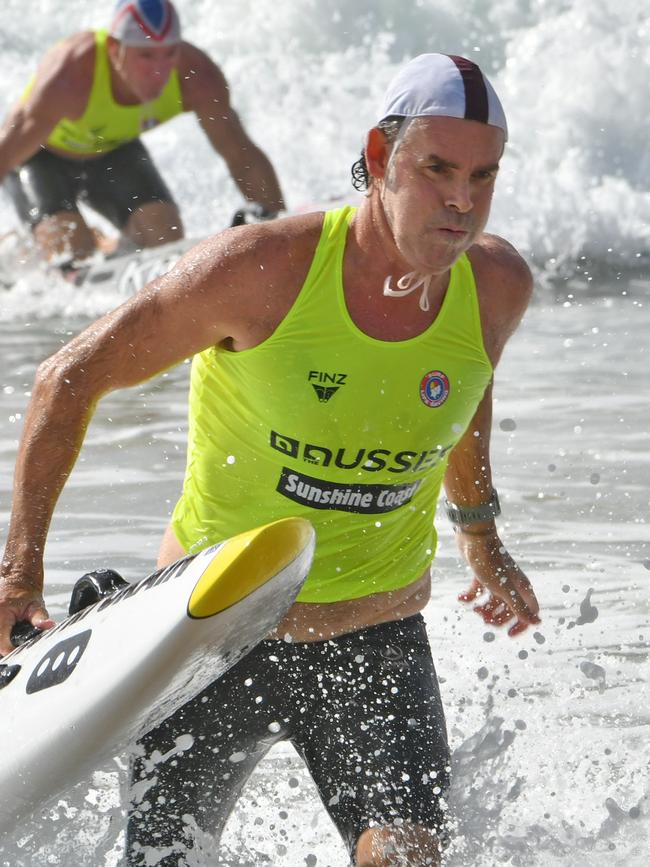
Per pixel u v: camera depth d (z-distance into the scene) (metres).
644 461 20.83
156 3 29.00
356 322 9.36
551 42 53.56
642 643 14.57
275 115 51.06
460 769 11.11
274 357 9.45
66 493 19.06
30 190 32.78
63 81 29.56
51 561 16.42
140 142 32.28
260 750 10.19
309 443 9.60
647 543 17.55
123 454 20.94
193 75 29.75
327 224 9.44
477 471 11.34
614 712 12.91
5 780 9.53
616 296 35.69
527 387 25.59
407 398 9.56
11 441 21.19
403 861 9.24
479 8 56.66
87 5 56.75
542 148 49.06
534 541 17.61
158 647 8.70
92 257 33.19
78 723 9.06
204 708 9.91
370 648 10.17
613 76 50.84
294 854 10.47
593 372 26.75
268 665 9.99
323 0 56.28
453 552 17.55
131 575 15.89
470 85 8.95
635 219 42.94
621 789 11.38
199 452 10.16
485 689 13.41
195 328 9.53
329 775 10.02
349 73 55.03
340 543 10.04
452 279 9.63
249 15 57.41
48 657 9.70
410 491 10.06
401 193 9.07
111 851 10.21
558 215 42.81
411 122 8.99
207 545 10.21
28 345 28.42
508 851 10.28
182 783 9.89
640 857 10.30
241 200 44.19
